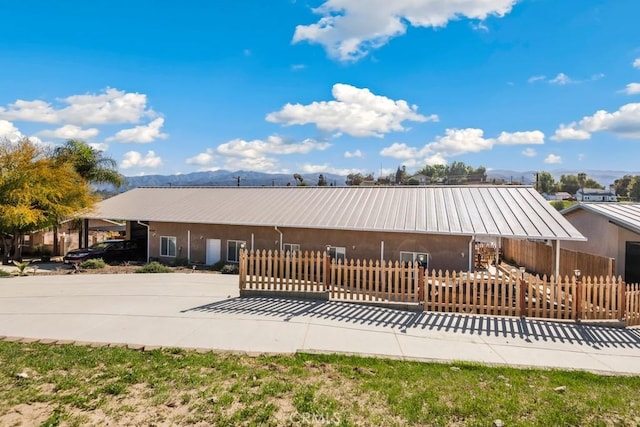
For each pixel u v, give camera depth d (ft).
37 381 17.53
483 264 65.10
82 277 50.31
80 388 16.90
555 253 45.14
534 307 33.45
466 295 33.32
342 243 54.60
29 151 69.00
